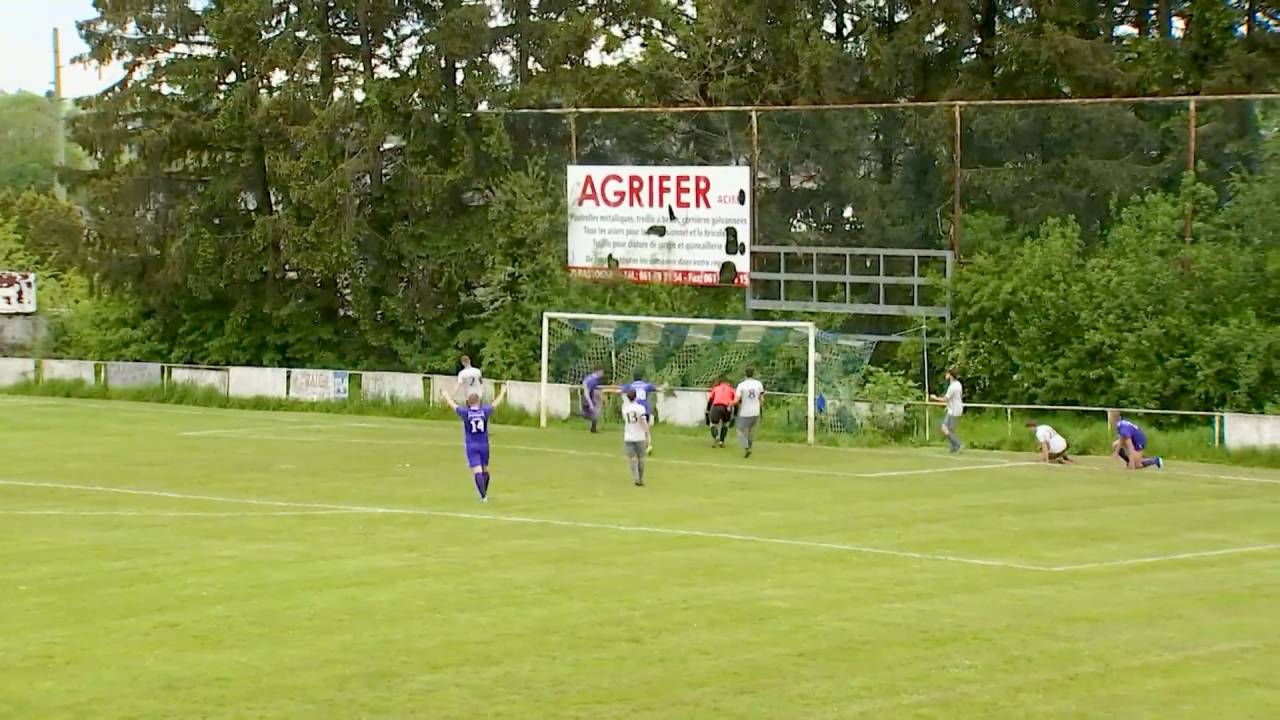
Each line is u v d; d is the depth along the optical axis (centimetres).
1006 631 1577
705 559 1983
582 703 1315
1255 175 3791
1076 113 4075
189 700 1324
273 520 2305
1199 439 3359
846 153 4272
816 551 2055
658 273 4225
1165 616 1658
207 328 5091
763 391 3541
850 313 4141
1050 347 3878
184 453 3141
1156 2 4800
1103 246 3978
